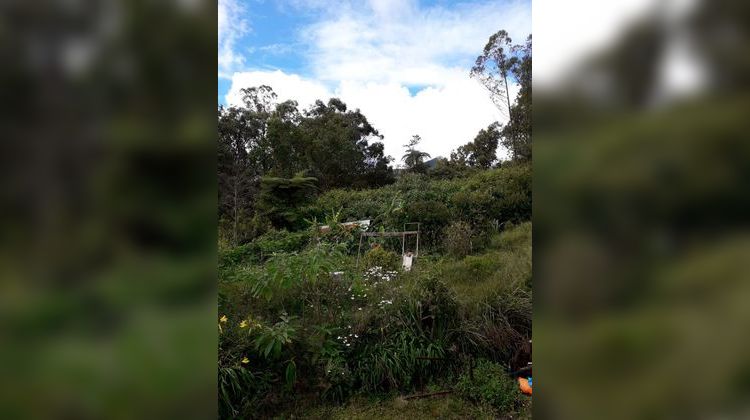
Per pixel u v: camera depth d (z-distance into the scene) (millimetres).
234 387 2379
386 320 3008
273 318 2885
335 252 3812
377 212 9125
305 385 2648
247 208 8680
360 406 2582
